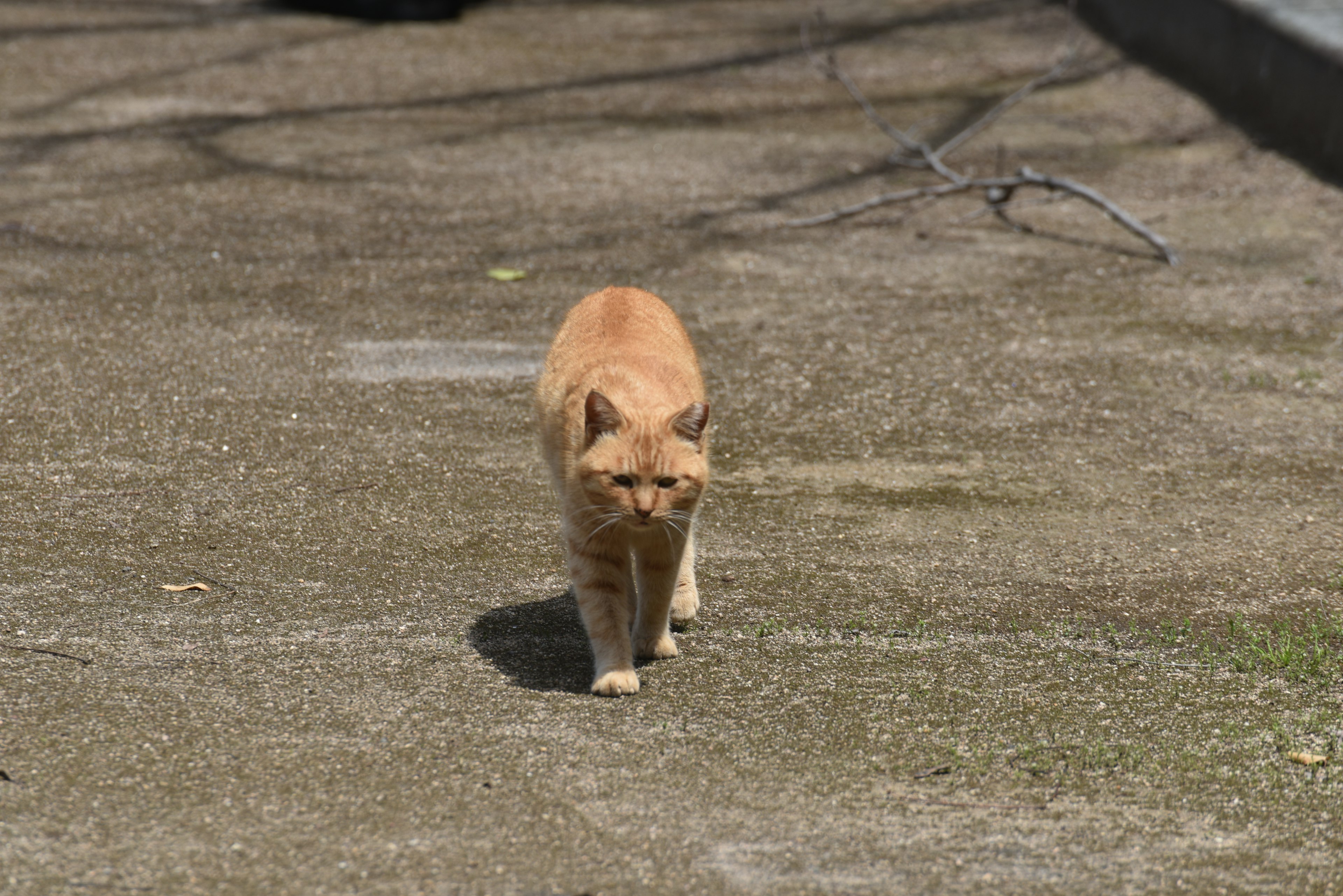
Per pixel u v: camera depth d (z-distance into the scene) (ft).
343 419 36.42
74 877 17.21
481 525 30.73
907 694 23.84
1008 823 19.62
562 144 66.90
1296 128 64.59
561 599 27.48
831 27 90.58
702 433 24.67
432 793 19.76
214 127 66.44
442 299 46.52
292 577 27.71
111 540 28.78
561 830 18.97
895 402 39.40
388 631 25.54
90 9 87.45
